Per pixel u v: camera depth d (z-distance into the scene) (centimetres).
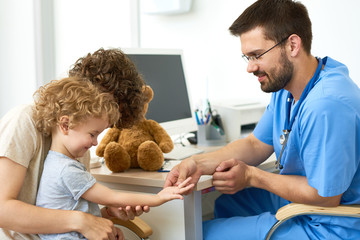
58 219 100
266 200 161
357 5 205
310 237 125
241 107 209
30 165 106
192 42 260
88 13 277
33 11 259
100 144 148
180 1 248
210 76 256
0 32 247
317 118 116
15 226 98
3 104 249
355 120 116
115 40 276
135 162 146
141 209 113
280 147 143
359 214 120
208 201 212
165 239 143
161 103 176
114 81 110
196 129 195
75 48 276
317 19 219
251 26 126
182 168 128
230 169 130
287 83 129
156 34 271
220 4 246
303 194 121
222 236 136
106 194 108
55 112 101
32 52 261
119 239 115
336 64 133
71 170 103
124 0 275
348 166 114
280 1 126
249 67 130
